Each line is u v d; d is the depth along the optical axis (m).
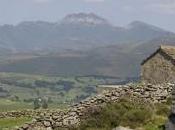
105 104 49.34
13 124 62.84
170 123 29.23
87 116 48.28
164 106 48.31
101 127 45.50
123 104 47.91
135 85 51.84
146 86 51.56
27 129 50.84
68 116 49.72
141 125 44.16
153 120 44.78
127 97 49.62
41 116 51.47
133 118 45.16
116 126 44.66
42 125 50.34
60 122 49.75
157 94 50.94
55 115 50.34
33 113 71.44
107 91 51.84
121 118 45.34
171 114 29.56
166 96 50.69
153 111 47.19
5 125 62.62
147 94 50.84
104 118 46.09
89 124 46.59
